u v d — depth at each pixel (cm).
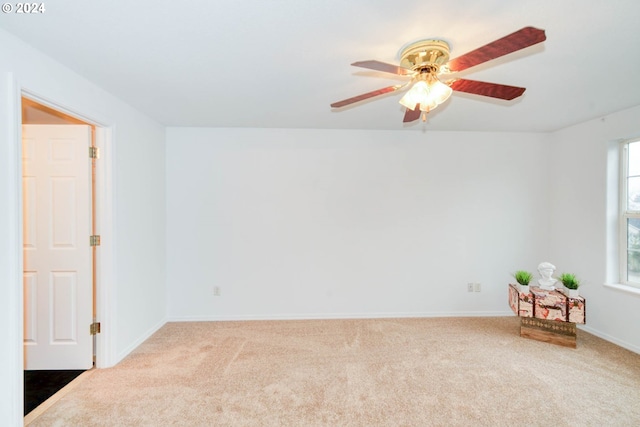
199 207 352
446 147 365
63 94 197
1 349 156
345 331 320
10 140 159
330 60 192
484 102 265
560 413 191
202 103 271
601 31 159
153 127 320
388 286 364
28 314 241
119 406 198
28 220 239
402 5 139
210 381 226
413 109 175
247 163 354
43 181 239
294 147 357
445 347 281
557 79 218
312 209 359
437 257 366
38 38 165
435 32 160
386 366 247
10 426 158
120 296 259
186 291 353
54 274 241
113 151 249
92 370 242
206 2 136
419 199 365
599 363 252
